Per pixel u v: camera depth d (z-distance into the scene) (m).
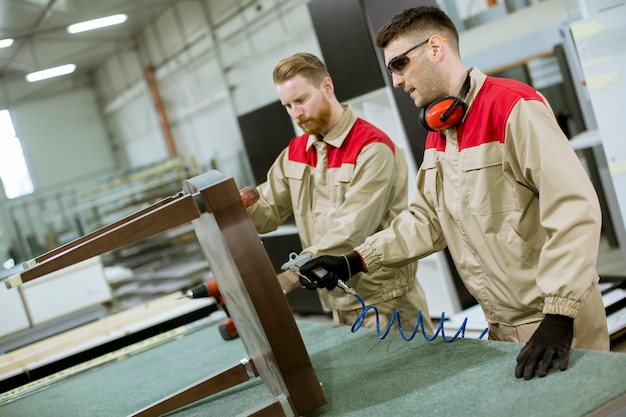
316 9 3.69
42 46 8.90
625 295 2.76
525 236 1.17
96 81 11.33
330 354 1.37
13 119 10.42
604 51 2.44
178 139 9.77
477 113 1.18
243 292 0.99
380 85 3.43
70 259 1.01
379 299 1.71
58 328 2.87
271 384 1.15
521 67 4.05
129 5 8.00
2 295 2.70
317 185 1.79
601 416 0.80
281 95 1.68
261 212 1.93
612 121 2.48
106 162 11.42
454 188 1.26
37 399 1.74
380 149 1.62
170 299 2.53
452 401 0.94
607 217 3.54
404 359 1.20
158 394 1.45
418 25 1.20
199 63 8.38
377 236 1.34
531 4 3.63
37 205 10.51
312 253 1.48
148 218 0.96
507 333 1.27
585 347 1.14
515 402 0.87
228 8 7.30
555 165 1.03
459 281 3.48
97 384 1.73
